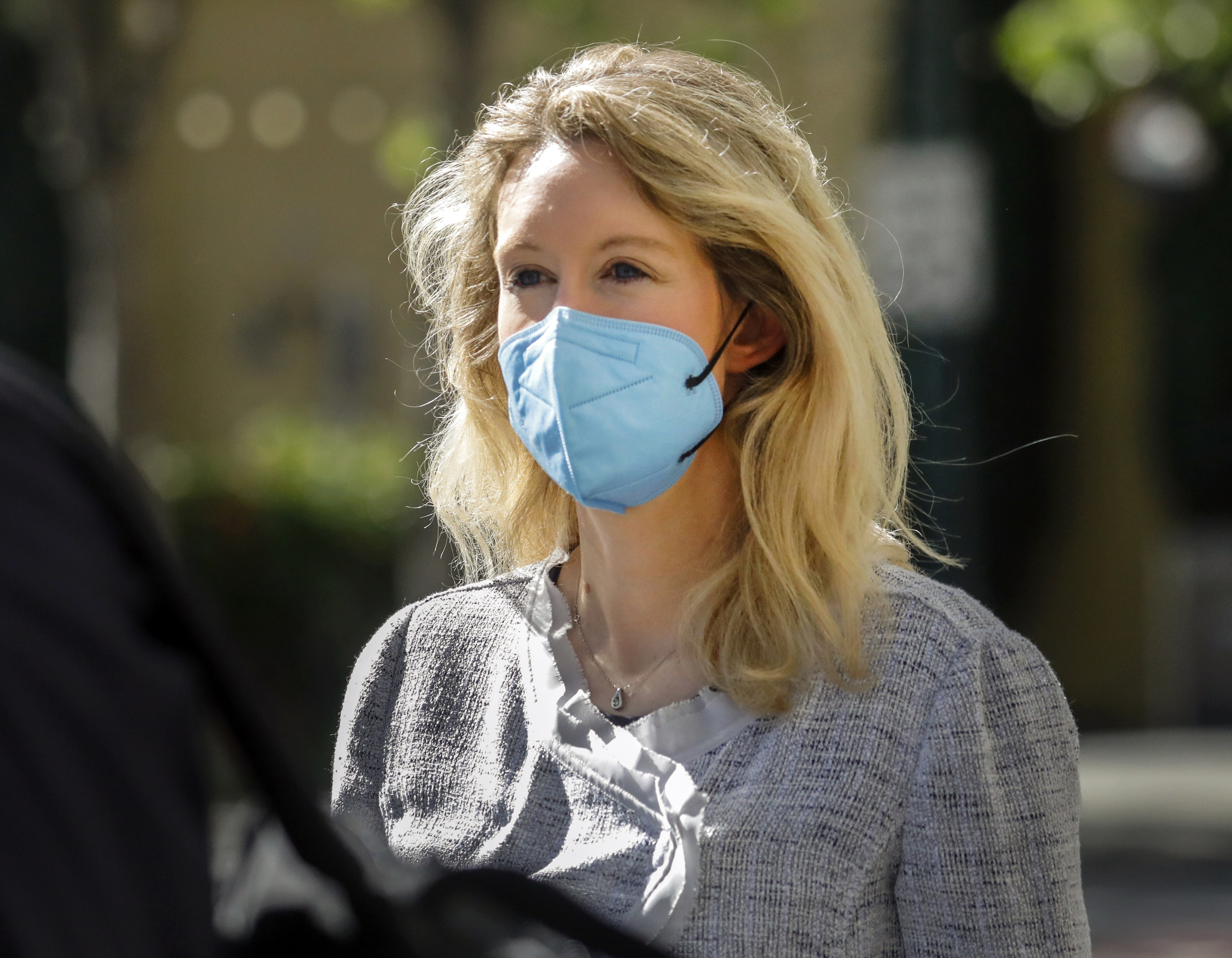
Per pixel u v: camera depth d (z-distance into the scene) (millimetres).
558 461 7418
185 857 3145
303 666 37688
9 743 2945
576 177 7289
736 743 7055
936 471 28406
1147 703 53594
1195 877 32062
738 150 7383
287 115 57469
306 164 57500
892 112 29938
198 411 57500
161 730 3164
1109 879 32156
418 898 4223
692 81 7504
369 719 8422
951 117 28469
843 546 7133
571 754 7289
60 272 57312
